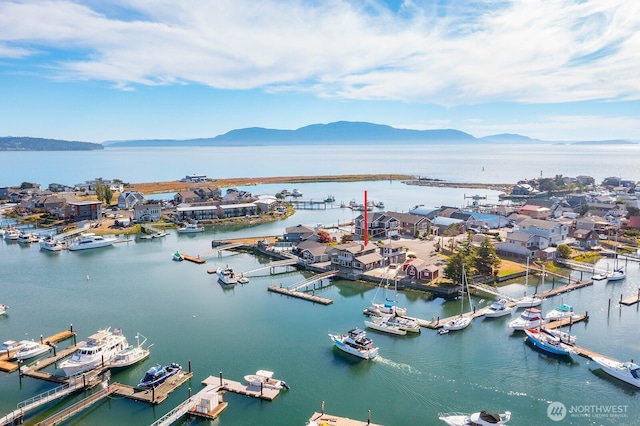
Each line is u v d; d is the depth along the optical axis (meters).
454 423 41.34
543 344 55.75
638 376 48.09
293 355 55.34
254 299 76.06
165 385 47.28
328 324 65.06
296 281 86.31
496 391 47.34
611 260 97.31
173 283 85.19
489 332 61.72
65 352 55.34
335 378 49.91
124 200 175.00
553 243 102.00
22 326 64.69
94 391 47.44
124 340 55.28
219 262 101.44
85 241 114.19
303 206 189.00
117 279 87.75
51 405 44.84
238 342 59.03
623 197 170.12
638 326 62.75
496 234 119.12
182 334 61.62
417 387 48.12
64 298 76.50
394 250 94.44
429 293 77.44
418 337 60.25
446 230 120.19
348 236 114.69
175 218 151.88
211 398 42.91
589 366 52.41
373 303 71.62
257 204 168.88
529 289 79.12
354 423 40.84
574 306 70.50
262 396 45.47
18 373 50.94
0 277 88.81
